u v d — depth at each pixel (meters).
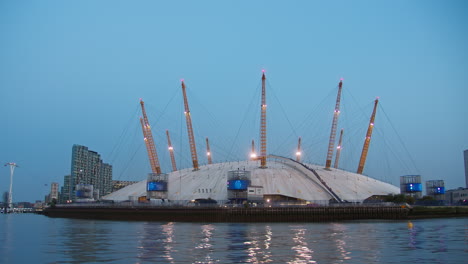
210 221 108.50
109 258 41.25
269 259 40.09
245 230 75.50
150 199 127.56
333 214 109.31
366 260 39.44
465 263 37.81
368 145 181.75
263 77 156.62
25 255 43.91
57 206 169.75
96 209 133.50
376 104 182.38
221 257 41.44
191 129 169.75
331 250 46.19
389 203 117.81
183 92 172.62
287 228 80.56
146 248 48.62
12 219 145.12
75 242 56.03
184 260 39.72
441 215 127.75
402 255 42.41
